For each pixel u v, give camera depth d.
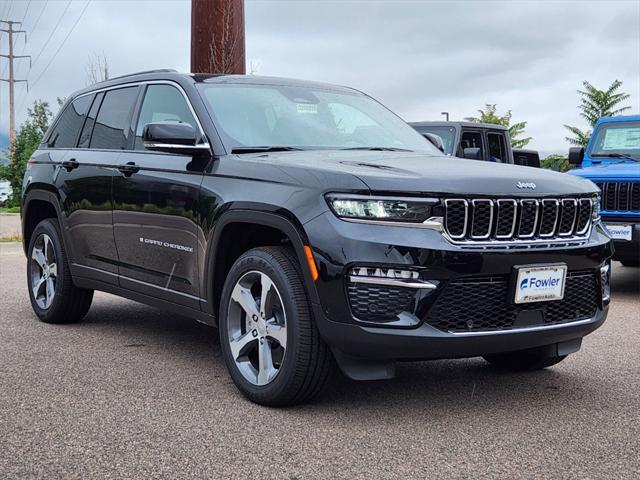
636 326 6.44
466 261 3.62
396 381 4.57
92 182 5.53
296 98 5.17
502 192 3.75
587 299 4.10
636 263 10.41
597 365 5.02
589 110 25.56
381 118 5.46
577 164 10.16
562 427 3.73
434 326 3.61
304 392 3.87
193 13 11.41
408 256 3.56
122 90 5.71
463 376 4.71
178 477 3.05
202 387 4.36
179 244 4.63
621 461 3.28
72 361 4.94
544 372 4.83
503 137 12.02
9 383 4.39
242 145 4.54
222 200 4.23
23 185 6.57
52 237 6.05
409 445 3.45
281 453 3.32
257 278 4.08
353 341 3.61
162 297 4.88
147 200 4.90
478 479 3.06
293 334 3.79
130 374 4.62
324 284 3.64
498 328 3.75
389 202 3.61
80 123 6.12
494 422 3.80
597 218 4.27
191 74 5.13
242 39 11.57
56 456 3.26
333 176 3.75
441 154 5.05
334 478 3.05
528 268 3.74
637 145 9.66
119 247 5.26
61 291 5.98
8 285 8.52
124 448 3.36
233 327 4.20
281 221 3.84
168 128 4.40
